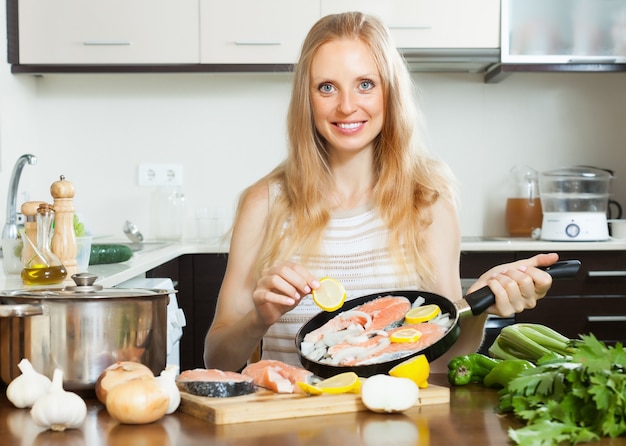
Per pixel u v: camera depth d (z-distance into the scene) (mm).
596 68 3629
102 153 3982
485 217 3990
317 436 968
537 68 3617
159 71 3633
